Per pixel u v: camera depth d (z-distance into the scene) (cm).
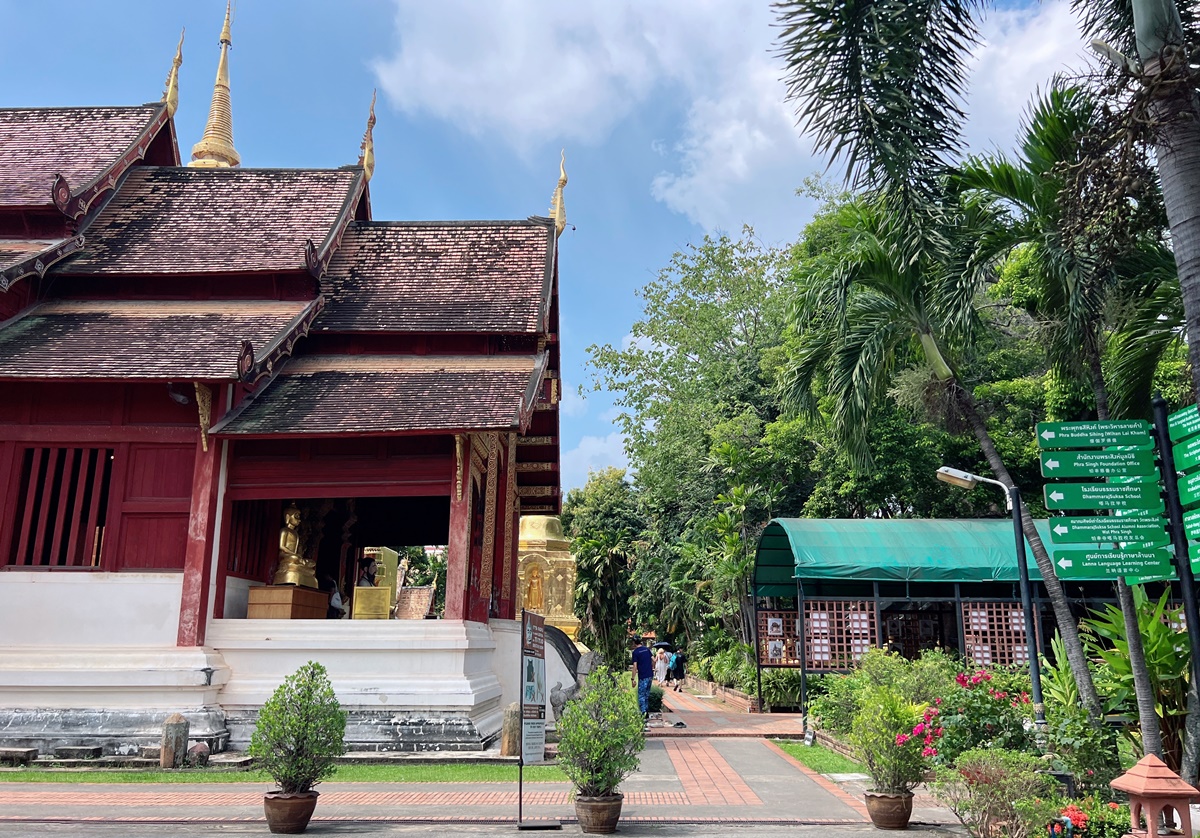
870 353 1315
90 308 1650
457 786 1138
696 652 3641
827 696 1681
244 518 1611
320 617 1633
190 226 1812
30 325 1566
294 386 1584
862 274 1302
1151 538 884
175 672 1340
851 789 1129
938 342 1309
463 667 1403
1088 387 2114
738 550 2677
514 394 1512
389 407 1480
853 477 2442
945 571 1853
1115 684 1121
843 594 2212
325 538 2114
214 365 1432
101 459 1469
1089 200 833
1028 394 2436
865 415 1322
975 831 773
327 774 898
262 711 886
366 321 1695
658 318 3703
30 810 955
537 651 979
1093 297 1069
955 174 1019
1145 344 1116
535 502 2330
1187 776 981
